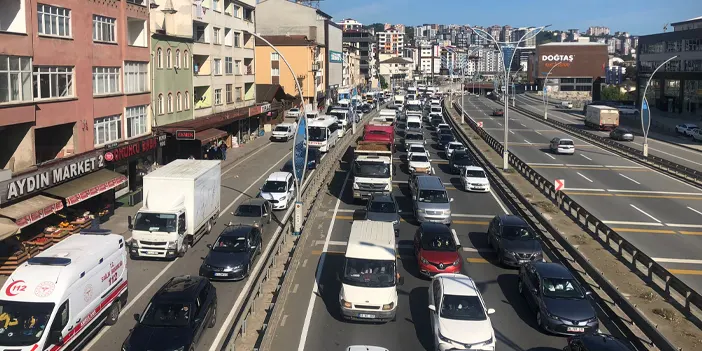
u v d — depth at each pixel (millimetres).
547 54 183875
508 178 44812
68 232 26516
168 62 45031
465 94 195000
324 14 117062
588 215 29516
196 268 24125
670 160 56438
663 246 27875
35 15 27266
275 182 35531
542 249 26078
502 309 20203
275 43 94562
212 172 29719
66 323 15586
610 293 20688
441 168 49781
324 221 31766
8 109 24906
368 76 186875
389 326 18641
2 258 23422
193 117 50719
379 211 29641
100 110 33594
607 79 154625
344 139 62906
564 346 17375
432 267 22703
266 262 22219
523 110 113062
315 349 16875
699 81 101000
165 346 15422
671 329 18609
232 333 15305
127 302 20469
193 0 51219
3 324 14859
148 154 40469
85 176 30062
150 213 25031
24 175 24641
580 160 54906
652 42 119438
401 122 88250
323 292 21484
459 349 16234
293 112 84938
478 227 31109
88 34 32156
